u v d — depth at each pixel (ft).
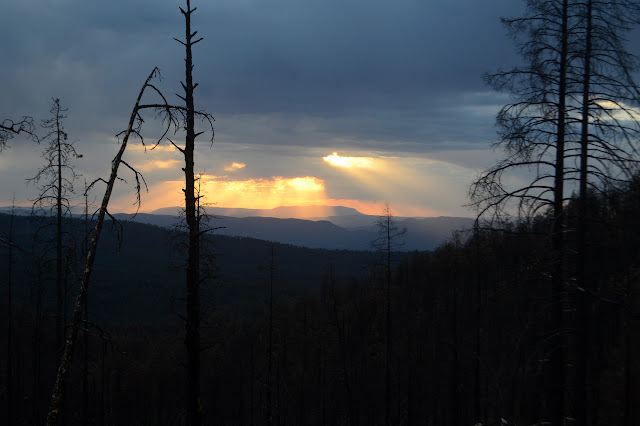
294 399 143.33
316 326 156.56
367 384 136.98
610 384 62.23
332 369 143.02
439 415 126.52
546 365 35.99
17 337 113.09
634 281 35.55
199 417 32.19
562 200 33.88
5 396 102.47
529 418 38.09
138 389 140.15
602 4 32.50
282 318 147.13
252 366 138.41
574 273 33.91
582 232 33.27
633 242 31.71
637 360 61.41
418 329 143.54
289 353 161.17
